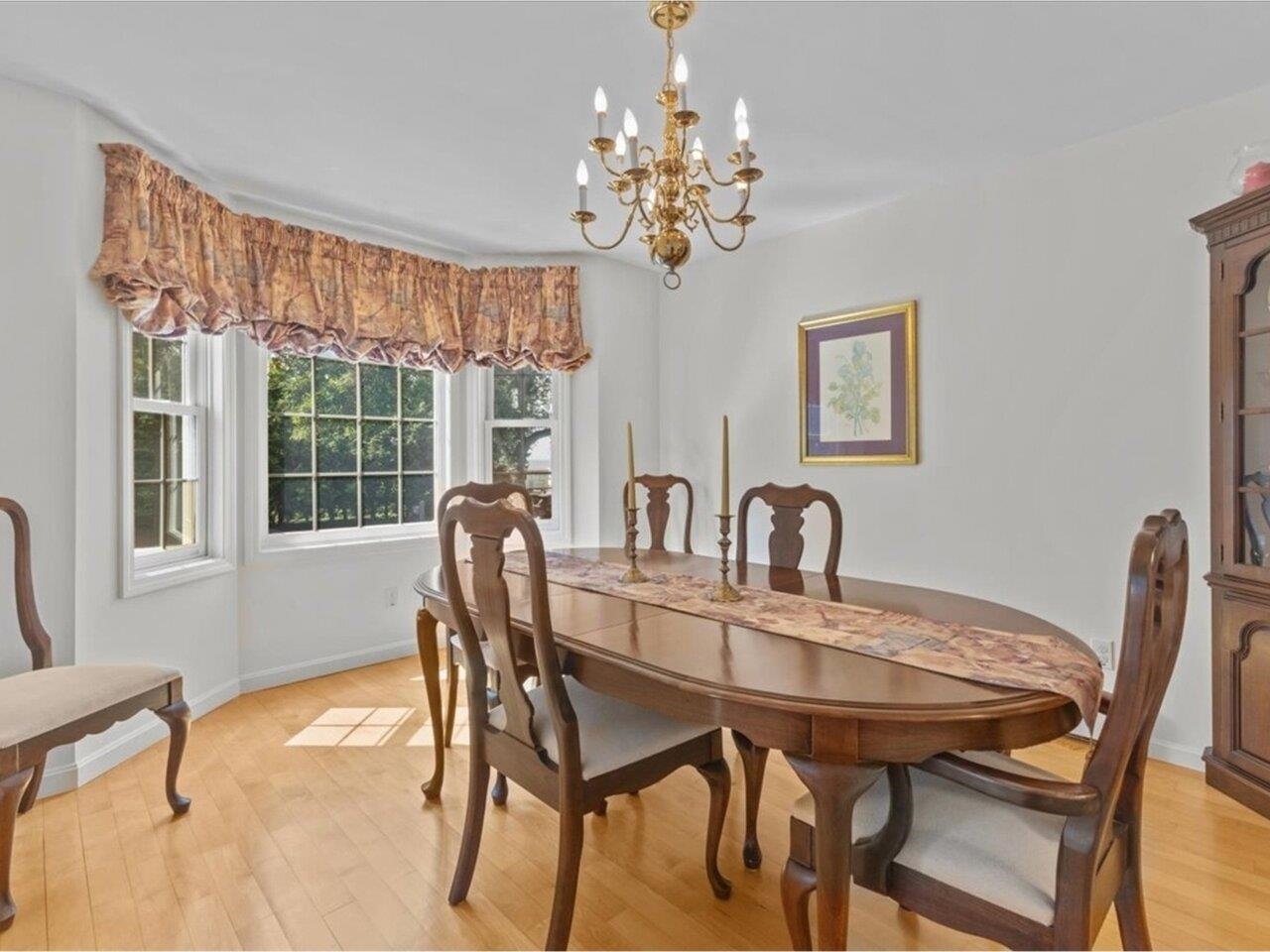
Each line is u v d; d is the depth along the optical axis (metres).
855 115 2.39
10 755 1.63
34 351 2.22
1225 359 2.15
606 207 3.25
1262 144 2.08
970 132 2.52
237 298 2.99
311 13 1.83
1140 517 2.47
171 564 2.84
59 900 1.69
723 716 1.27
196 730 2.76
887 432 3.20
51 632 2.24
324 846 1.95
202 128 2.48
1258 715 2.09
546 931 1.60
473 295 3.89
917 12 1.84
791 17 1.86
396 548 3.72
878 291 3.24
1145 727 1.25
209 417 3.05
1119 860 1.27
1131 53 2.03
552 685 1.46
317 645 3.45
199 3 1.79
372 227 3.50
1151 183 2.43
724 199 3.17
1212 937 1.55
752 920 1.64
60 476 2.27
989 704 1.14
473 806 1.71
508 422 4.06
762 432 3.78
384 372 3.77
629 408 4.16
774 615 1.74
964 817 1.26
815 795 1.18
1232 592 2.16
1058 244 2.66
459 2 1.79
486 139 2.57
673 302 4.23
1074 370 2.63
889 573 3.22
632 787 1.57
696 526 4.12
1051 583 2.70
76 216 2.30
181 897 1.71
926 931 1.61
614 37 1.94
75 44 1.97
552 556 2.68
